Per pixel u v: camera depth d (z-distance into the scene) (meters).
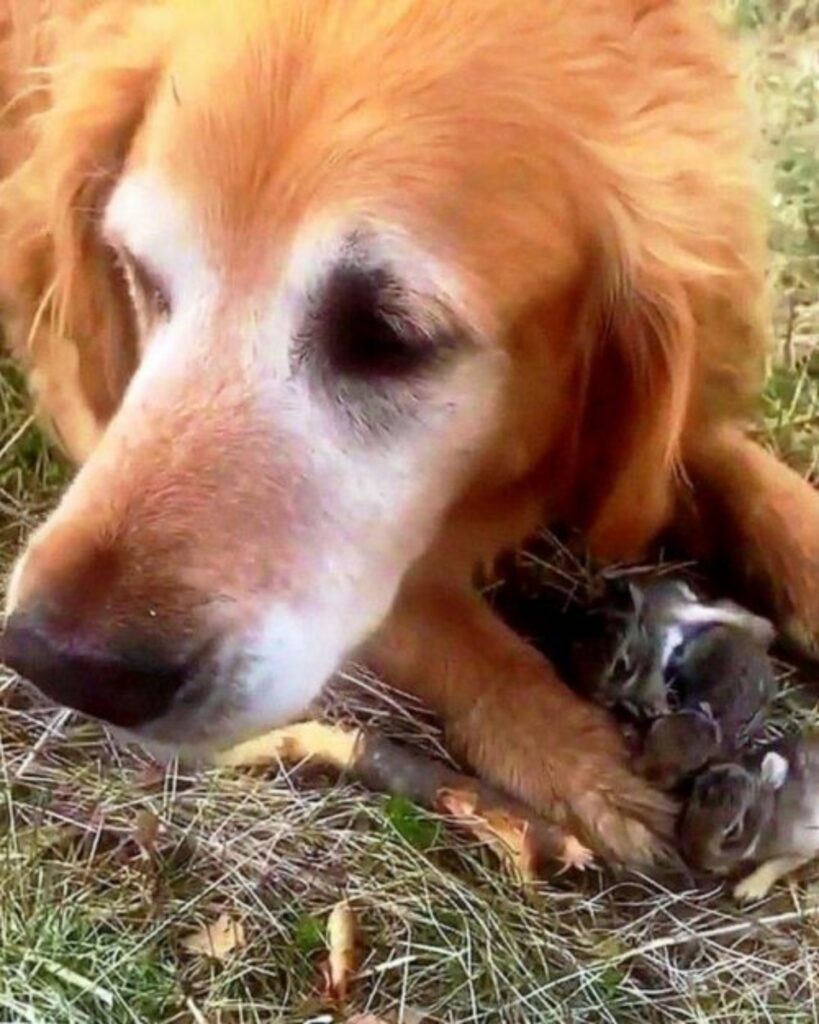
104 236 0.53
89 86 0.54
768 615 0.66
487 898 0.58
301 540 0.49
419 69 0.48
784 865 0.59
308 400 0.49
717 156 0.53
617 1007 0.56
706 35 0.54
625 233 0.51
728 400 0.57
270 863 0.59
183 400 0.48
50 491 0.71
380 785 0.61
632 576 0.65
